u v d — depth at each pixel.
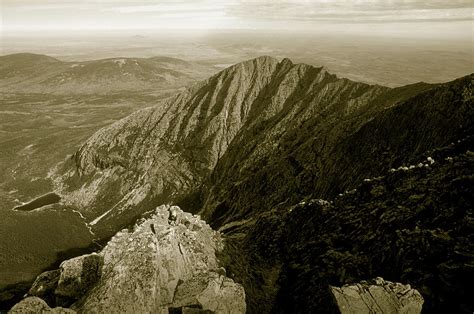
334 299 17.53
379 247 25.52
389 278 22.09
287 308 24.70
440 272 19.16
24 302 18.08
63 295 22.62
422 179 30.98
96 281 22.86
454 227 22.58
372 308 16.52
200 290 20.78
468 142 36.31
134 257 22.31
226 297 20.61
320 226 35.19
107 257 24.69
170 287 21.41
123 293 20.00
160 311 19.80
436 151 38.81
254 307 24.28
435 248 21.39
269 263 33.44
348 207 35.16
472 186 25.05
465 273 18.25
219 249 31.69
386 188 34.22
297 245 34.47
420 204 27.25
